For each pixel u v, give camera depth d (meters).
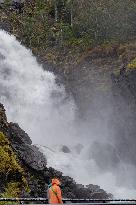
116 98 60.34
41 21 88.81
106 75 68.81
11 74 72.56
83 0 91.69
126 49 69.94
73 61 76.38
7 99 68.38
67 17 89.50
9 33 81.75
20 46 78.94
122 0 86.75
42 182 34.62
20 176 30.36
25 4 93.50
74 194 36.53
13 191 28.75
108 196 38.41
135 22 81.00
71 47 80.62
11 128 38.66
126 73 56.62
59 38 82.81
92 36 82.38
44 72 75.75
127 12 82.50
